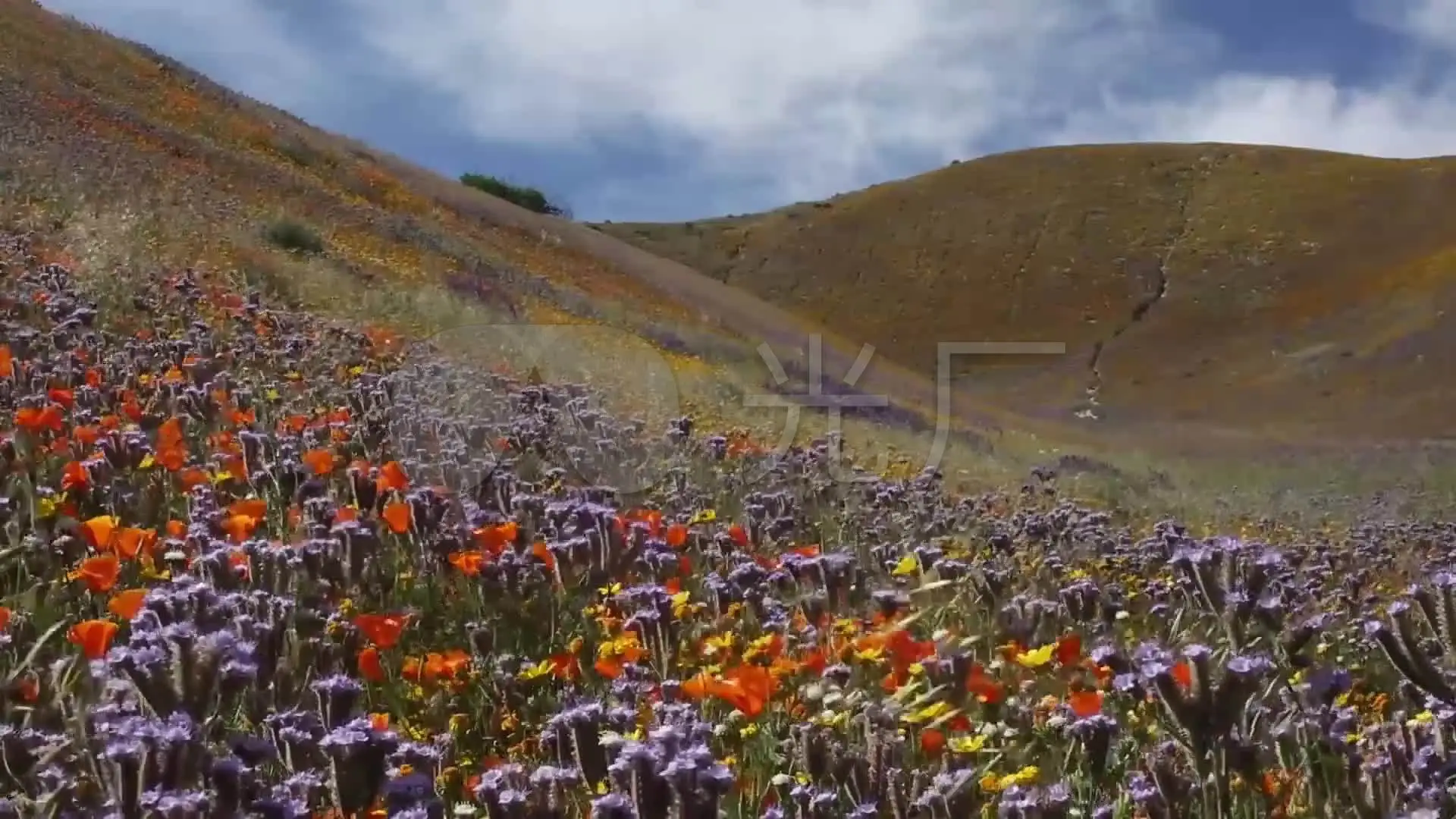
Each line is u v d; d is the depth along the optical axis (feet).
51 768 9.15
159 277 39.99
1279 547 33.27
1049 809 10.42
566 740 10.71
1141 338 250.98
